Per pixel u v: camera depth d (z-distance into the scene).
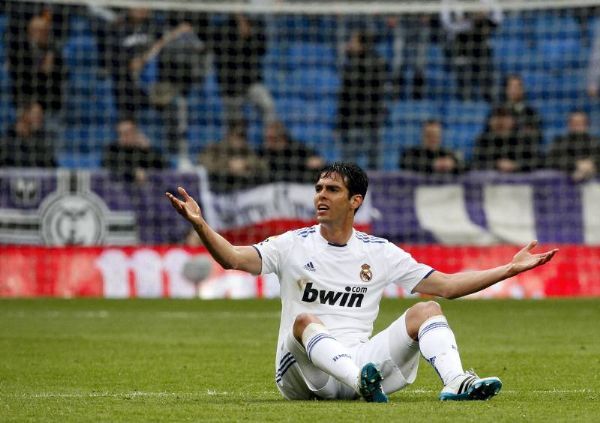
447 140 78.25
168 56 76.25
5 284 61.16
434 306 22.52
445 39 79.88
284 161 69.50
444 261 62.56
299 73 81.25
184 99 76.31
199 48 76.88
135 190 63.03
